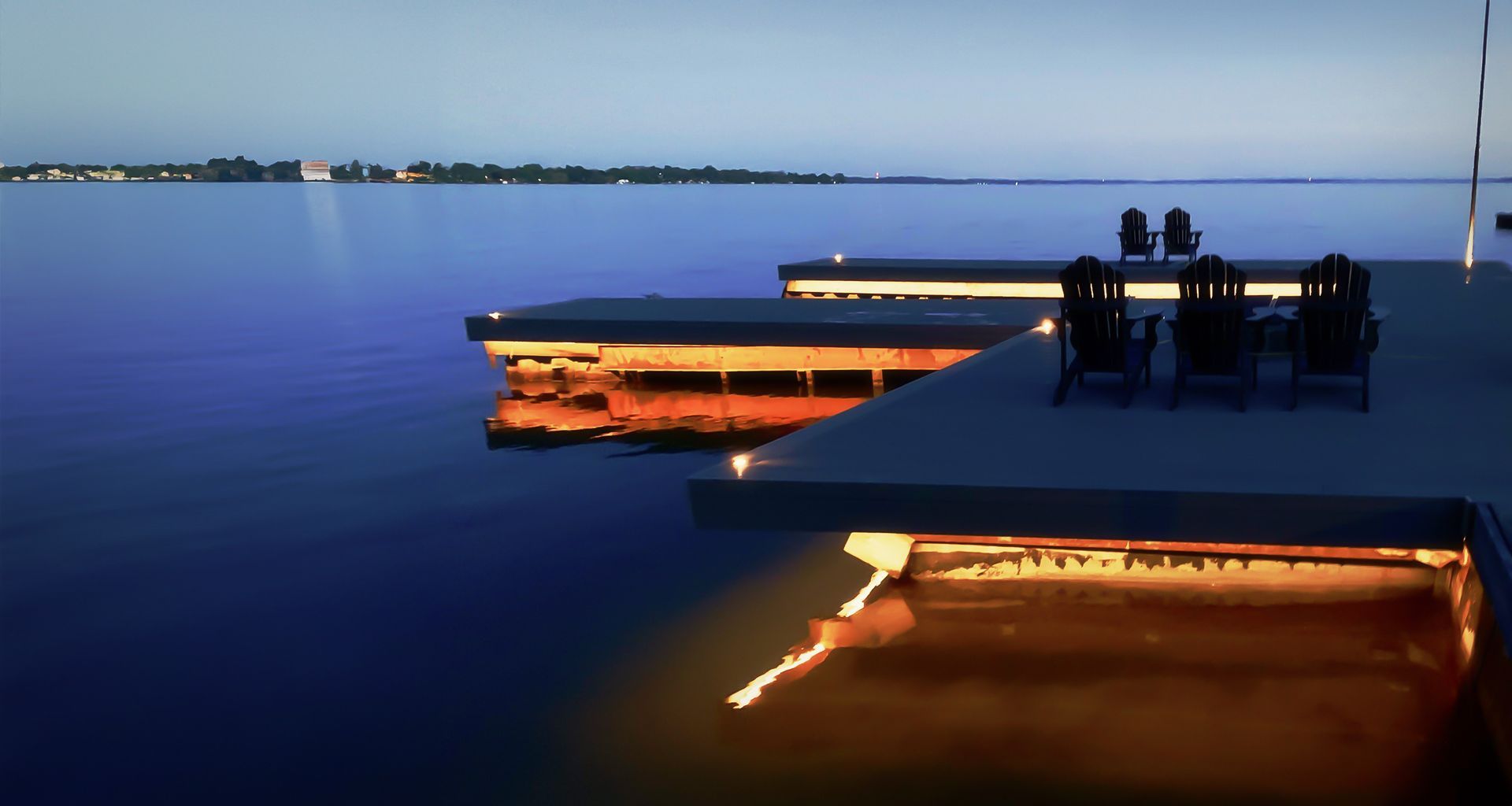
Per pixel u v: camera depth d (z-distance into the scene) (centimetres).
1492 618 288
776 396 802
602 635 369
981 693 317
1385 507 284
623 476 593
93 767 288
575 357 878
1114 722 296
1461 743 277
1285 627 349
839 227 3322
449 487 575
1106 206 5012
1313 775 265
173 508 540
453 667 346
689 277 1750
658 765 280
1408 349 524
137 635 380
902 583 411
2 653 367
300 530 502
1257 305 878
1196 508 297
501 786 272
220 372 952
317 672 345
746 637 365
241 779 280
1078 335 425
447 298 1519
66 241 3141
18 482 595
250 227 3909
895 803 259
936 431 388
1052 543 398
